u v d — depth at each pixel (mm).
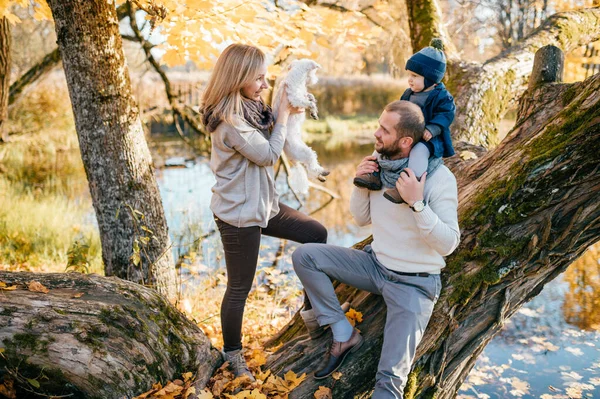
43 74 8172
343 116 21547
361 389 2484
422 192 2096
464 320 2559
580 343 4840
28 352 2104
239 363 2650
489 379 4258
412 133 2191
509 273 2447
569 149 2326
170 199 9492
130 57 11828
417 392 2592
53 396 2117
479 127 4176
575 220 2328
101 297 2412
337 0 6117
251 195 2473
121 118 3529
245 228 2490
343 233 8078
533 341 4887
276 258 6590
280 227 2732
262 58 2408
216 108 2389
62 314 2219
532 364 4492
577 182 2305
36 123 12758
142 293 2584
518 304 2693
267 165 2463
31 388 2125
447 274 2500
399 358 2262
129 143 3572
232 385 2543
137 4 3508
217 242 6543
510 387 4148
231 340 2645
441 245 2131
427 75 2375
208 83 2447
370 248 2555
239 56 2367
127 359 2277
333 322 2455
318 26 4430
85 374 2160
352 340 2463
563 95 2922
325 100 21938
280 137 2502
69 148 13086
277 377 2576
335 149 15562
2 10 4352
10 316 2137
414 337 2283
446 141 2326
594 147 2277
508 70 4434
